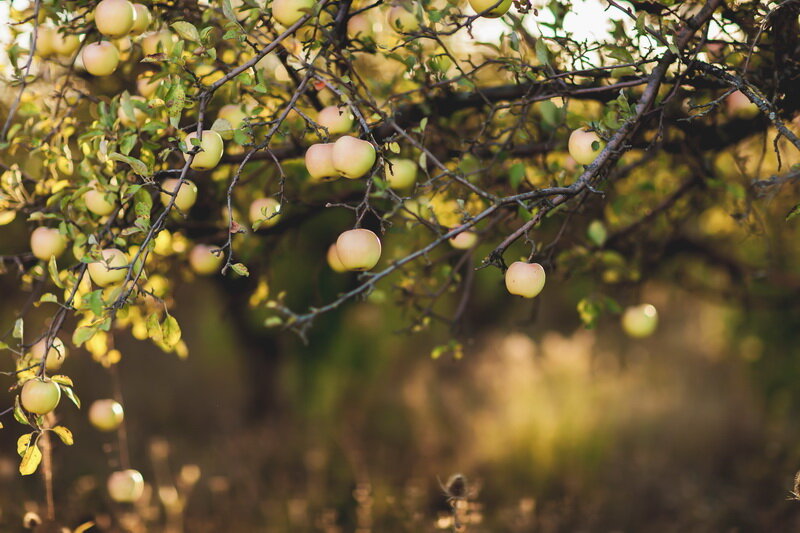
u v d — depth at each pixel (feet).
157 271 7.30
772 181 5.01
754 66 5.85
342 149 4.20
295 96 4.31
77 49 5.75
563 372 21.84
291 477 16.40
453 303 20.29
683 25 4.75
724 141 6.91
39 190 5.73
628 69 5.64
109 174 4.92
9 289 14.56
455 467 16.53
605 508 14.83
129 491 6.57
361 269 4.41
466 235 6.58
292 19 4.39
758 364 18.07
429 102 6.45
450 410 20.79
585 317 7.98
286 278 17.28
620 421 20.51
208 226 7.20
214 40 5.77
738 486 16.16
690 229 10.63
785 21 4.92
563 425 18.60
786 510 13.76
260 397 21.48
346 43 5.17
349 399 21.94
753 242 9.91
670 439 19.56
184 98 4.21
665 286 12.01
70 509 11.94
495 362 23.71
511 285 4.26
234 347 23.31
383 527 12.87
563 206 5.89
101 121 4.73
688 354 25.68
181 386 23.63
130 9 4.84
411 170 5.58
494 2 4.47
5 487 13.16
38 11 5.14
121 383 22.58
